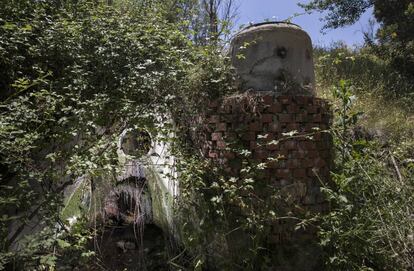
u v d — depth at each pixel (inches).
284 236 148.2
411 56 390.6
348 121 156.8
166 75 177.3
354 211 137.3
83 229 147.7
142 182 199.6
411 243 137.6
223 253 150.3
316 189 154.3
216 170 155.6
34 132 140.1
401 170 179.3
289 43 161.8
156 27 213.2
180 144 168.6
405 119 253.3
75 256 137.6
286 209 148.3
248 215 145.6
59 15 197.9
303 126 153.0
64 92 172.1
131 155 170.2
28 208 133.0
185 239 160.7
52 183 154.2
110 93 177.2
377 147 182.5
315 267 145.3
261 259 144.4
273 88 159.9
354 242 133.4
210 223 149.7
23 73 179.8
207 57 173.3
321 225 143.9
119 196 192.7
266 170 149.2
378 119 244.8
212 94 165.5
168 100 174.1
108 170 144.3
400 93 320.2
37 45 178.1
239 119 152.5
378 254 137.6
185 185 157.2
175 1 306.0
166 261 166.1
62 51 182.1
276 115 150.4
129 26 207.0
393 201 143.4
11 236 147.0
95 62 185.3
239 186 149.9
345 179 137.9
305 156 151.9
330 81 316.8
